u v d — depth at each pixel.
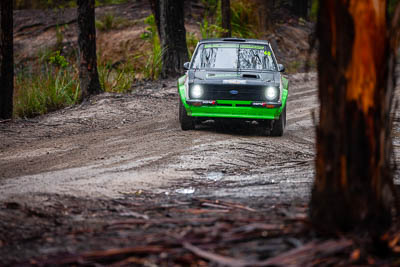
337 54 6.47
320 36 6.64
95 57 26.77
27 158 14.32
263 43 20.08
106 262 6.21
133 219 8.12
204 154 14.70
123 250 6.26
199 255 5.98
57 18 51.28
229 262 5.72
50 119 21.53
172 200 9.54
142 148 15.62
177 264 6.02
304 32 55.84
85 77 26.61
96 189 10.45
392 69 6.62
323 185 6.69
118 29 46.31
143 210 8.78
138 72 37.75
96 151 15.26
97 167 12.98
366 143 6.46
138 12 51.03
